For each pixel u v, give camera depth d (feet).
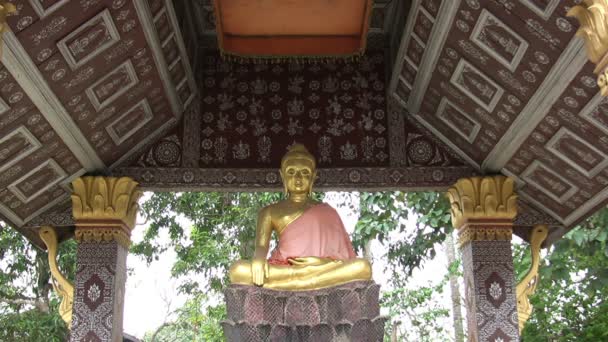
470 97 26.02
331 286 22.57
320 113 30.27
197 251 49.47
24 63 20.44
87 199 28.09
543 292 44.27
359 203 45.60
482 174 29.53
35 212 28.91
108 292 27.50
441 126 29.22
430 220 39.68
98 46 22.25
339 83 30.73
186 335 73.41
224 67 30.78
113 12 21.31
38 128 23.84
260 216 25.27
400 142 29.86
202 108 30.19
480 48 23.16
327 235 24.30
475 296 27.96
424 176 29.43
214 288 50.31
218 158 29.50
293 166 25.57
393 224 40.91
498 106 25.23
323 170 29.30
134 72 24.82
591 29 14.70
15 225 29.04
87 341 27.02
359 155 29.66
